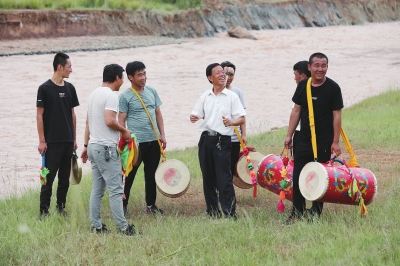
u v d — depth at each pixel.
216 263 11.83
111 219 15.46
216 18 95.25
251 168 16.44
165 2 95.19
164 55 70.50
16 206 16.92
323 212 15.30
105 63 63.56
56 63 15.77
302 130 14.88
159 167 16.33
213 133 15.67
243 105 17.66
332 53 73.75
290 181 15.71
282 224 14.49
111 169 14.09
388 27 110.31
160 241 13.33
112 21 84.00
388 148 23.53
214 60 67.62
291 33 97.44
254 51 76.19
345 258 11.53
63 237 13.71
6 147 28.72
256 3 103.50
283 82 51.91
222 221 14.48
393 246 12.02
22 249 12.85
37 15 77.25
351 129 27.31
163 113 38.03
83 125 33.84
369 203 14.66
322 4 112.88
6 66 59.84
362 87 48.12
